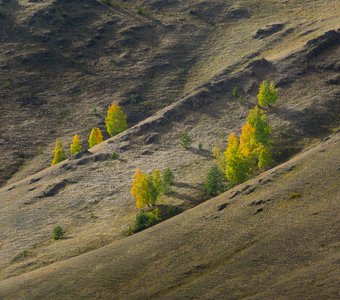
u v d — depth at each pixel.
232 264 80.69
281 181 103.94
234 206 100.88
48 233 122.94
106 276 87.38
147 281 83.38
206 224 96.75
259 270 77.12
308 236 81.06
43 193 143.88
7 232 127.50
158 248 92.75
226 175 128.12
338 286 67.94
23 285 91.25
